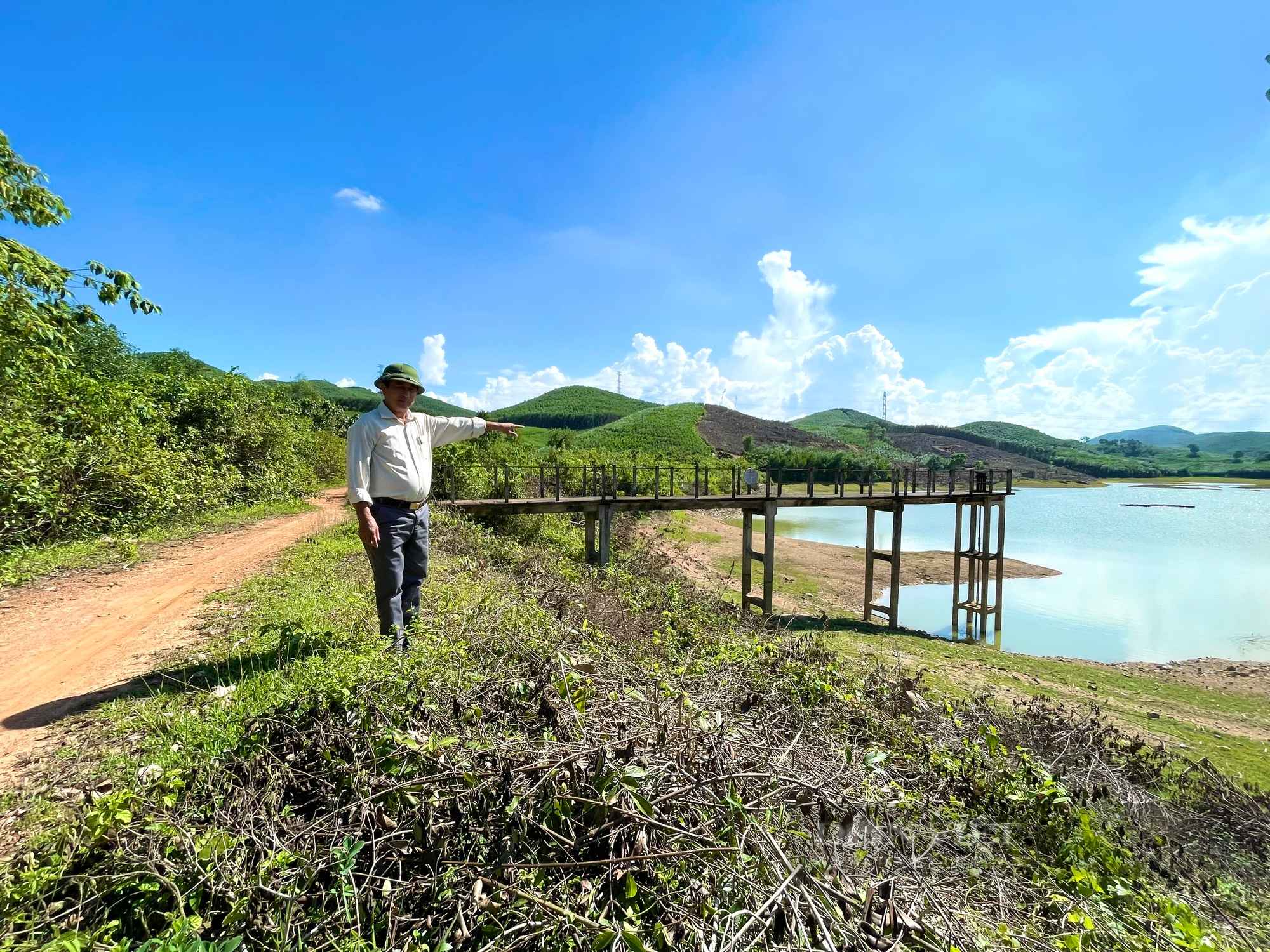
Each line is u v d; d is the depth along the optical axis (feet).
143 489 31.55
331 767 8.30
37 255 20.39
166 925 6.10
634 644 18.53
